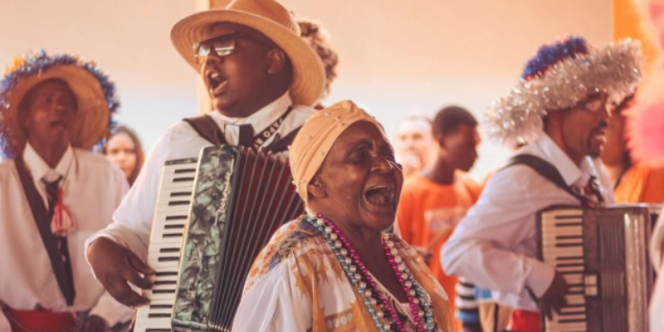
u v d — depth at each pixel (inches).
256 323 110.8
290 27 182.1
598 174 248.1
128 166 330.0
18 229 236.8
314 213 117.2
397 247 122.9
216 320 151.3
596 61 230.1
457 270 231.6
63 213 240.4
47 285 236.7
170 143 174.4
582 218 227.9
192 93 368.2
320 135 115.9
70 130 248.7
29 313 234.4
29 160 242.1
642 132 304.5
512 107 233.3
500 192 231.1
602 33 376.2
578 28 376.5
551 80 230.4
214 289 151.5
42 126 242.8
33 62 245.8
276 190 154.7
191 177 163.2
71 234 241.4
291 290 109.9
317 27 253.1
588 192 236.2
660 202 305.3
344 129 115.6
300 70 181.0
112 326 233.8
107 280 166.1
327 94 254.8
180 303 152.9
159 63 366.9
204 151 157.2
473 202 328.5
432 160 341.7
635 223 226.5
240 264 152.0
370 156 115.7
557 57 235.1
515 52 380.2
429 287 121.6
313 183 116.8
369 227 115.0
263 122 176.1
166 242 162.9
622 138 305.3
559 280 225.9
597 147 233.1
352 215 115.2
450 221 324.5
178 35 181.5
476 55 380.8
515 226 230.7
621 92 234.8
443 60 380.5
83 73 250.2
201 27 178.1
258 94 175.6
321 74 181.2
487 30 380.5
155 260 163.5
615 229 227.8
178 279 154.1
